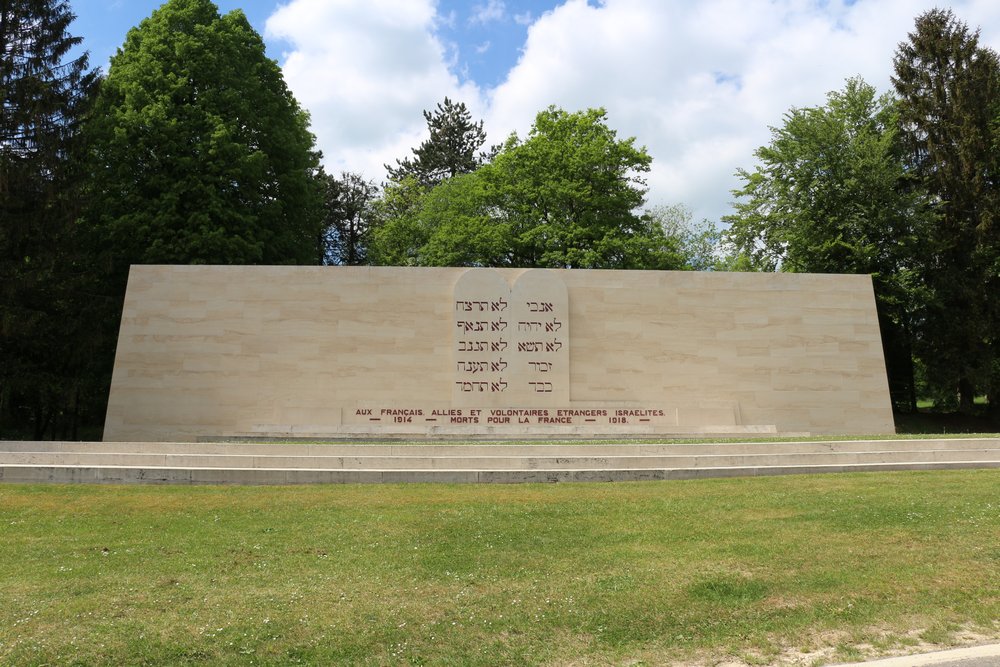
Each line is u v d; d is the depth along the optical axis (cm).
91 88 2966
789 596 799
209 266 2559
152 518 1151
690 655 670
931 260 3597
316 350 2528
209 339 2525
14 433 3338
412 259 4916
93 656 650
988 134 3516
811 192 3691
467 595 804
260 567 906
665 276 2622
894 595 800
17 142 2841
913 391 3869
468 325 2544
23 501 1250
